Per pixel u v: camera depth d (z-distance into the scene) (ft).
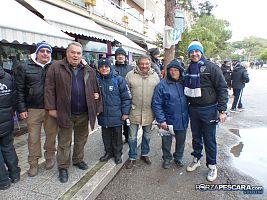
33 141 12.32
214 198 11.54
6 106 10.88
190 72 12.96
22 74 11.69
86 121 12.82
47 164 13.21
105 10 45.83
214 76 12.41
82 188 11.32
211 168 13.41
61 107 11.50
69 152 12.23
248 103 38.78
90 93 12.07
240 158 16.30
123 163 15.29
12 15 18.12
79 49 11.38
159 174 13.99
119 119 13.80
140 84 14.32
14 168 11.74
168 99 13.78
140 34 67.62
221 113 12.62
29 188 11.30
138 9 77.10
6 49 22.70
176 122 13.85
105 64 13.24
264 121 26.58
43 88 12.09
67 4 33.63
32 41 17.65
